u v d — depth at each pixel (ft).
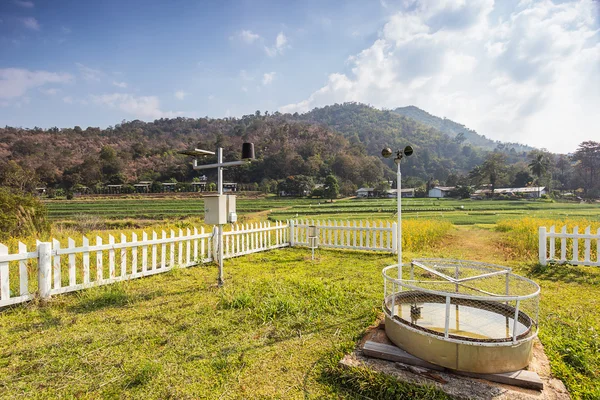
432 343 8.79
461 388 7.95
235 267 24.04
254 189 326.03
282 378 9.21
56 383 9.02
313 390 8.65
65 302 15.62
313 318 13.39
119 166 348.18
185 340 11.57
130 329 12.50
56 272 16.63
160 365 9.61
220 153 18.94
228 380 9.13
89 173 317.63
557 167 383.24
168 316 13.78
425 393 7.86
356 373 8.80
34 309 14.62
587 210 161.68
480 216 123.44
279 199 265.34
